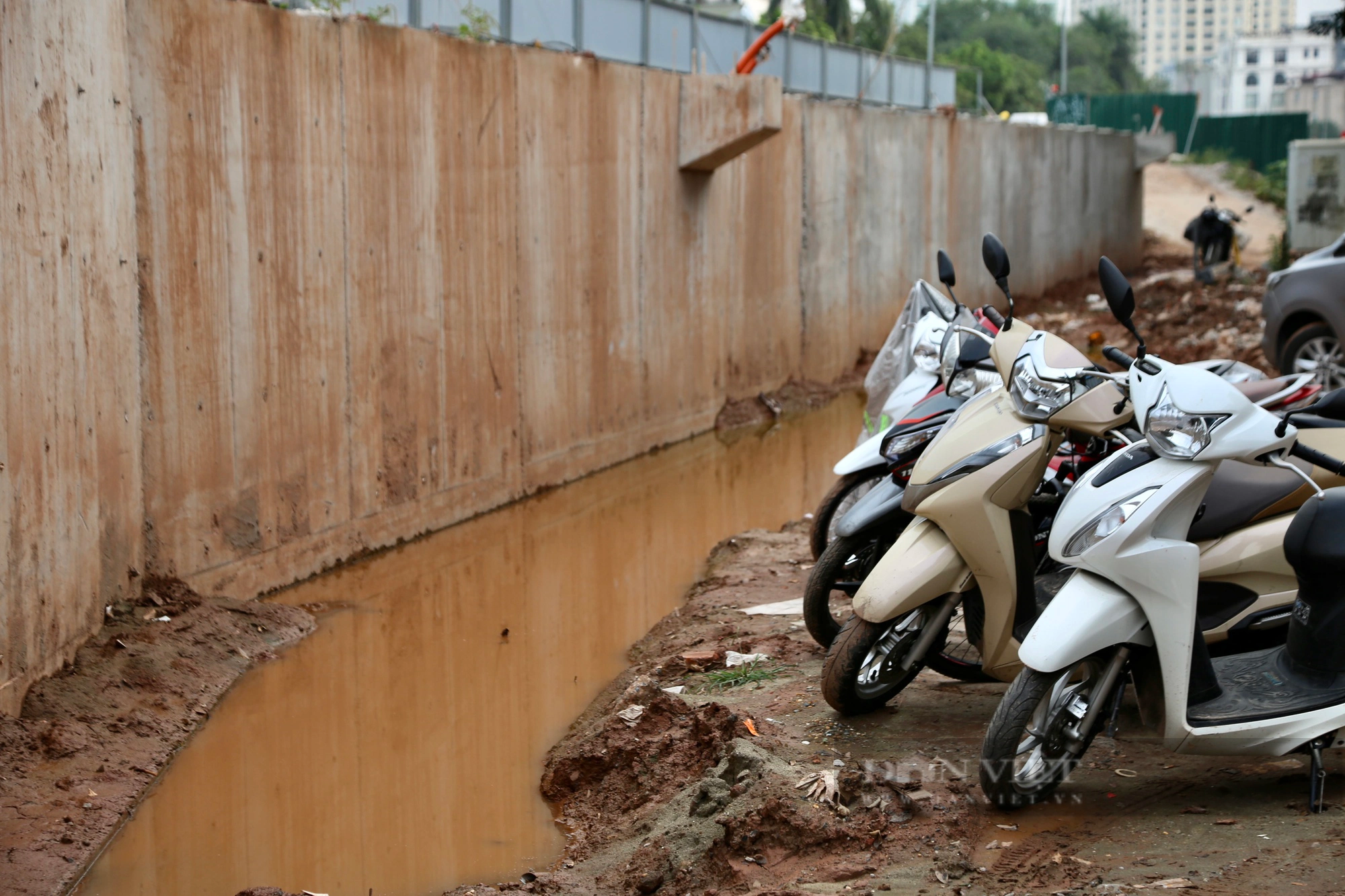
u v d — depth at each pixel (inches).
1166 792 173.5
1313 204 881.5
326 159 327.0
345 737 234.1
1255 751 166.1
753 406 598.2
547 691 255.0
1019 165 990.4
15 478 214.7
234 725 239.5
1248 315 733.9
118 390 257.4
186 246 280.2
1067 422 177.6
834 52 783.7
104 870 186.1
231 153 293.7
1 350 209.3
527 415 428.5
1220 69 5088.6
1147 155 1247.5
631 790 200.1
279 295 312.3
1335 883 139.4
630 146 487.2
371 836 195.9
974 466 187.6
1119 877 146.6
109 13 250.5
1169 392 162.1
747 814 166.1
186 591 278.4
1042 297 1043.9
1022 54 3248.0
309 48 319.0
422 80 365.1
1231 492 192.9
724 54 637.9
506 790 211.5
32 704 220.8
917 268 824.9
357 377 344.2
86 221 242.2
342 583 326.6
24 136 217.3
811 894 146.6
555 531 383.2
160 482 275.1
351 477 344.5
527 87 418.3
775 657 243.3
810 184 659.4
